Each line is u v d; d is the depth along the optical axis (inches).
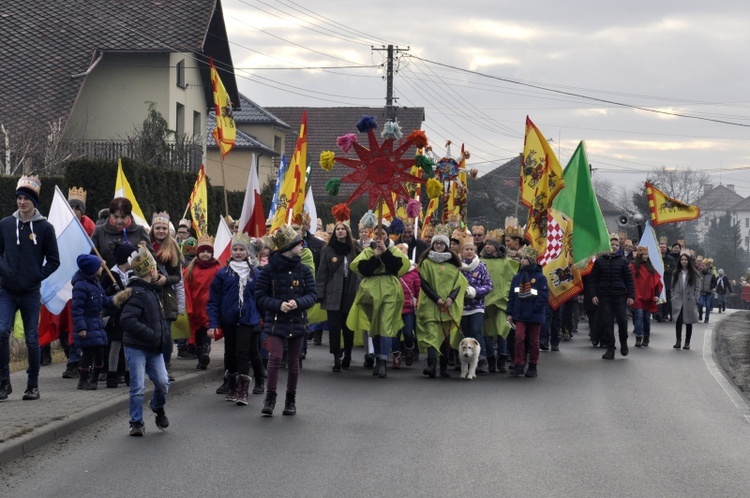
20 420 382.6
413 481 320.2
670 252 1165.1
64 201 499.2
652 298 801.6
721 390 540.7
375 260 576.4
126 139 1435.8
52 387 477.1
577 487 317.4
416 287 628.1
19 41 1449.3
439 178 957.2
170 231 510.9
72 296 466.9
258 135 2246.6
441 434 397.7
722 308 1668.3
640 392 526.6
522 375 590.2
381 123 2792.8
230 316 463.2
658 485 322.0
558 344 760.3
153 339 381.4
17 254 432.8
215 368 563.2
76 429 387.9
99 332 467.8
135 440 374.6
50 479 313.9
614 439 394.3
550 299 735.7
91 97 1496.1
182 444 369.1
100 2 1529.3
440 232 589.9
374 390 517.3
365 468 336.5
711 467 349.1
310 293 436.8
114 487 306.5
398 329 580.1
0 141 1256.8
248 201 626.8
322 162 593.9
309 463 342.3
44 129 1301.7
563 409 464.8
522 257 590.9
